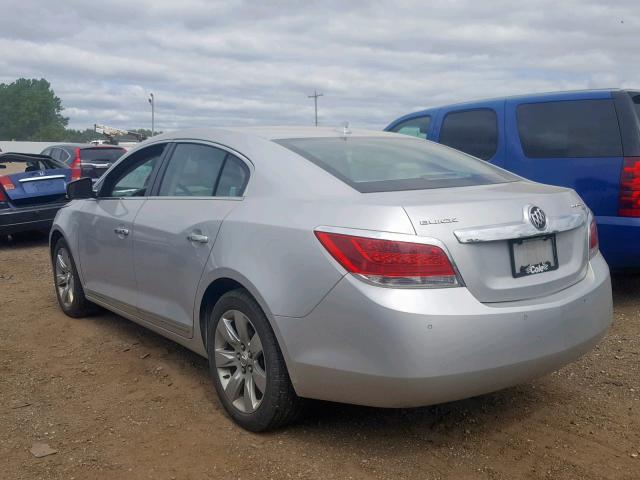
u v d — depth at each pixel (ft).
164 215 14.43
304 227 10.94
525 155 20.54
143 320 15.60
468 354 9.98
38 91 392.47
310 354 10.68
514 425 12.26
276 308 11.02
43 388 14.35
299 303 10.75
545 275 11.15
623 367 14.97
